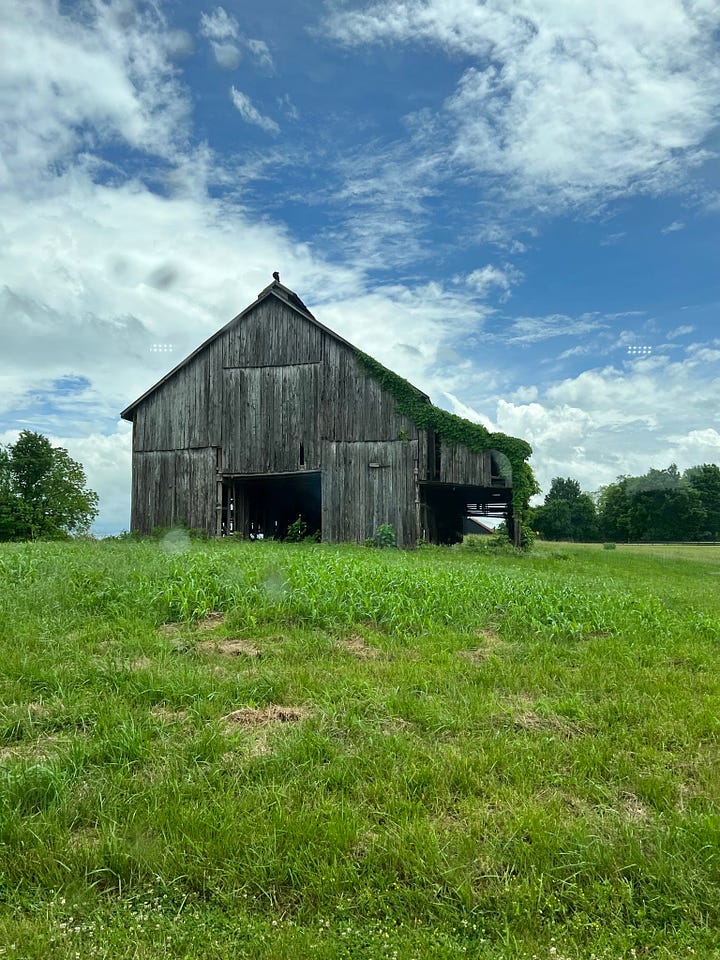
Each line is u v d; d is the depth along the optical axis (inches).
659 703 238.5
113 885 133.3
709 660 307.9
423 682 246.4
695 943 119.6
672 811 159.9
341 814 151.9
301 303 1113.4
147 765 176.4
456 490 1147.9
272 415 1018.1
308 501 1396.4
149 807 155.2
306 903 128.0
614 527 3102.9
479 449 1014.4
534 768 179.8
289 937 117.9
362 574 422.3
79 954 113.4
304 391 1010.7
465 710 219.5
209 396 1042.7
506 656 296.5
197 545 709.3
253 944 116.3
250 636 305.7
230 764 176.6
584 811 160.9
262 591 362.9
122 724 192.7
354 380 999.6
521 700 238.1
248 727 203.0
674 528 2881.4
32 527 1567.4
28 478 1670.8
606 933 121.6
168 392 1059.3
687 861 139.8
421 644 305.6
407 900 128.4
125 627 305.1
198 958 113.9
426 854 138.6
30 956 112.4
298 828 146.3
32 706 213.6
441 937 119.0
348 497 986.7
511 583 459.2
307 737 189.9
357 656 285.7
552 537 3280.0
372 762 178.2
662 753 194.7
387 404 988.6
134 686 230.7
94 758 177.9
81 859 136.6
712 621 391.9
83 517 1712.6
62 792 159.6
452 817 156.9
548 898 128.0
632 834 148.6
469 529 2405.3
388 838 144.1
